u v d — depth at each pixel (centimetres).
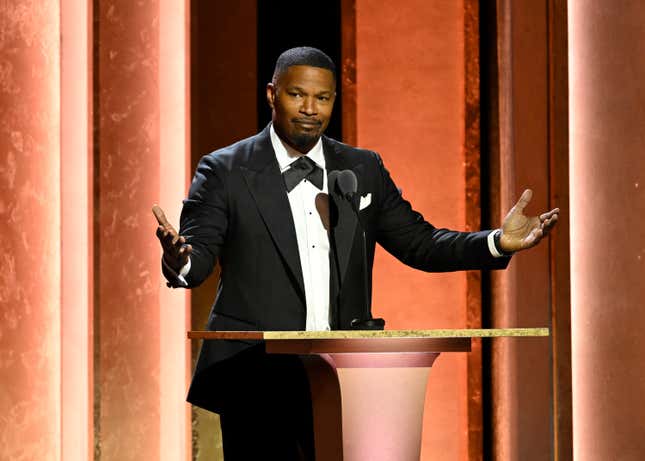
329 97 1019
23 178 1434
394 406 886
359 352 874
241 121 1616
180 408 1528
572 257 1669
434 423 1673
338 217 998
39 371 1440
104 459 1484
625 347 1606
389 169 1706
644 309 1594
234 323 989
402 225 1066
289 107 1009
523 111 1669
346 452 877
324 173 1030
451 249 1028
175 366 1535
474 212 1711
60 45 1495
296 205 1016
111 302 1502
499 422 1664
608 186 1639
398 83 1716
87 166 1496
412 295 1684
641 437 1583
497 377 1669
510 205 1669
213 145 1595
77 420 1476
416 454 895
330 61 1023
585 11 1681
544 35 1672
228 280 1005
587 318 1648
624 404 1602
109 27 1527
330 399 880
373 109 1709
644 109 1616
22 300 1422
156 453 1518
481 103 1723
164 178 1552
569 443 1622
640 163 1614
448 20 1725
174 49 1580
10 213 1414
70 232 1491
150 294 1530
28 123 1445
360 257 1002
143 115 1546
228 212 1005
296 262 984
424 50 1723
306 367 888
